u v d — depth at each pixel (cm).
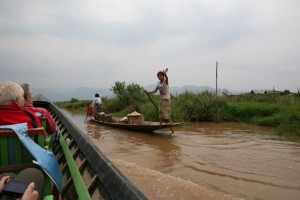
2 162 242
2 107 271
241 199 425
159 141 875
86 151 358
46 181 267
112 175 251
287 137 915
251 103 1483
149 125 995
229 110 1395
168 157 673
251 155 682
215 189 465
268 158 652
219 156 677
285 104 1422
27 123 274
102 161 291
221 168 580
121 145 821
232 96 1931
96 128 1200
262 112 1333
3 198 180
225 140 877
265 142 836
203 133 1022
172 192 448
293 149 740
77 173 308
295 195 441
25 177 212
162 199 423
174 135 984
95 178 282
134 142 864
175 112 1294
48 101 1009
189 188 464
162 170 571
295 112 1077
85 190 262
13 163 245
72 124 549
